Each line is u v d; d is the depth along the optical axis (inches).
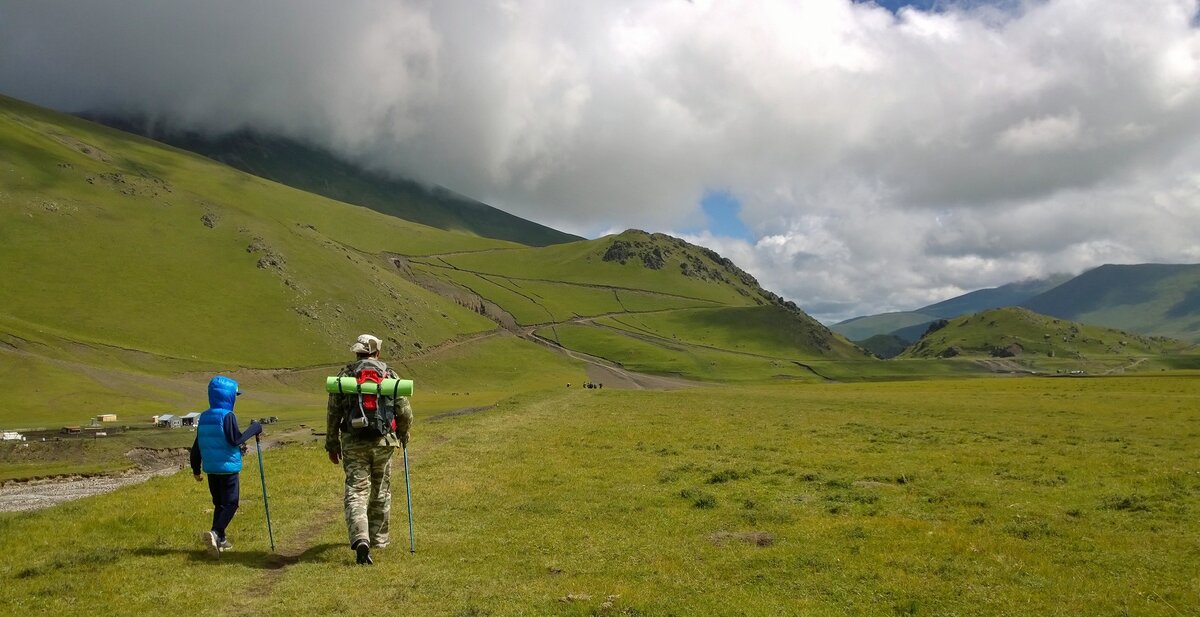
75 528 561.6
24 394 3777.1
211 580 434.9
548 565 478.0
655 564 479.8
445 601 398.6
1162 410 1962.4
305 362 6914.4
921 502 692.7
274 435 2386.8
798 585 436.8
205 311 7066.9
